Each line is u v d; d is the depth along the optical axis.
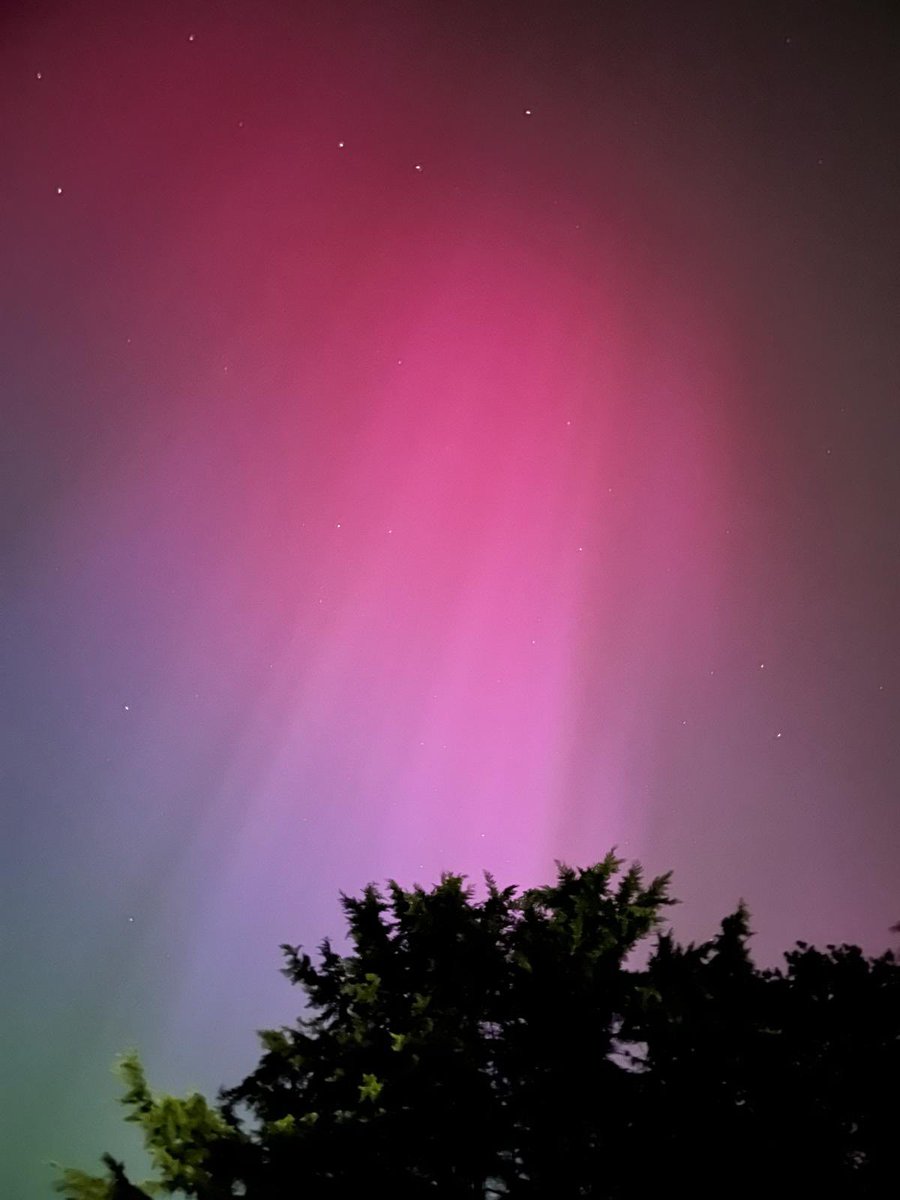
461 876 5.16
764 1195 3.75
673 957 4.65
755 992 4.41
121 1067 4.61
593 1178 3.98
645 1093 4.10
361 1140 4.09
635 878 5.14
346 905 5.20
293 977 5.07
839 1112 4.09
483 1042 4.48
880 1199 3.80
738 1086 4.08
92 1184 4.12
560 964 4.61
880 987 4.38
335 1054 4.73
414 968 4.84
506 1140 4.19
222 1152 4.17
